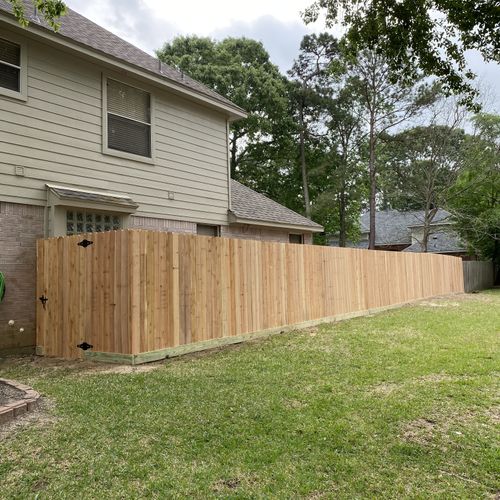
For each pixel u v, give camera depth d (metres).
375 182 27.75
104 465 2.90
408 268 14.43
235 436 3.37
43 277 6.75
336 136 29.77
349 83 26.14
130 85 8.72
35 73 7.12
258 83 26.70
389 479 2.74
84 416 3.78
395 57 6.07
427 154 25.62
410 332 8.24
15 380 5.05
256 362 5.86
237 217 11.06
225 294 7.30
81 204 7.28
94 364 5.87
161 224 9.25
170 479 2.72
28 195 6.93
